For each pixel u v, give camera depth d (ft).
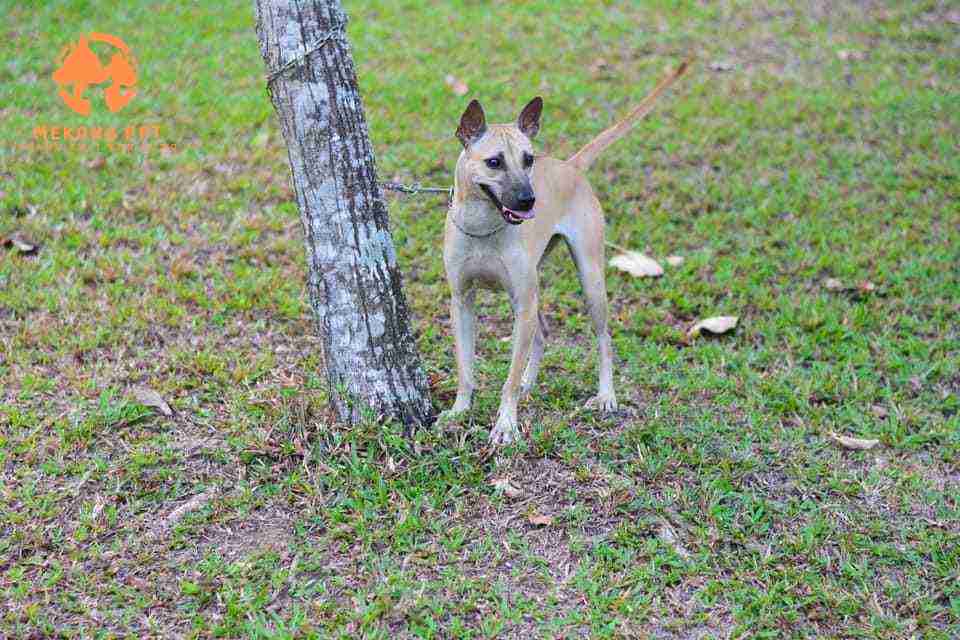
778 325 16.93
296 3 14.03
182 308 16.48
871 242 18.37
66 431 14.76
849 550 14.11
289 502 14.24
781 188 19.49
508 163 14.35
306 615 13.41
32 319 16.19
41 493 14.24
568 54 22.90
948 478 14.96
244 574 13.65
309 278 14.62
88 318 16.26
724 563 13.94
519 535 14.08
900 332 16.88
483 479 14.49
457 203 14.65
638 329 16.83
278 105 14.28
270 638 13.17
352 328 14.55
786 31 24.82
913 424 15.57
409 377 14.76
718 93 21.97
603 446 14.97
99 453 14.66
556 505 14.34
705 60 23.12
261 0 14.10
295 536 13.99
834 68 23.07
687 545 14.05
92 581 13.57
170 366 15.71
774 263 17.99
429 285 17.30
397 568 13.78
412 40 23.04
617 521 14.23
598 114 21.07
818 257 18.08
